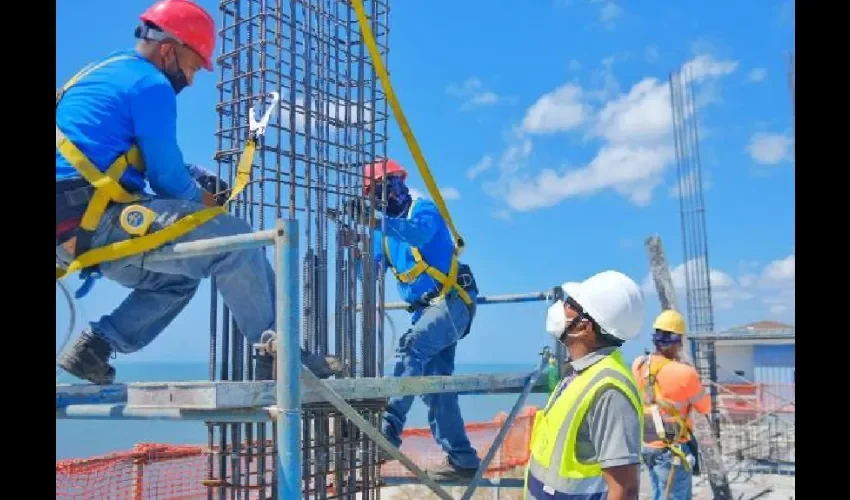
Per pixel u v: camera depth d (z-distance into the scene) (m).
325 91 4.59
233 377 4.13
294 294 2.93
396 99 4.41
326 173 4.57
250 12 4.29
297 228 2.98
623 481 2.86
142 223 3.39
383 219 4.95
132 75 3.60
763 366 20.23
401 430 5.80
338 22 4.73
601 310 3.18
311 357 3.96
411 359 6.12
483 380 5.11
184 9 3.94
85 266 3.39
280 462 2.86
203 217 3.56
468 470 6.48
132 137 3.60
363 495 4.64
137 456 6.47
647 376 6.64
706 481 11.24
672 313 6.87
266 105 4.21
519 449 9.59
